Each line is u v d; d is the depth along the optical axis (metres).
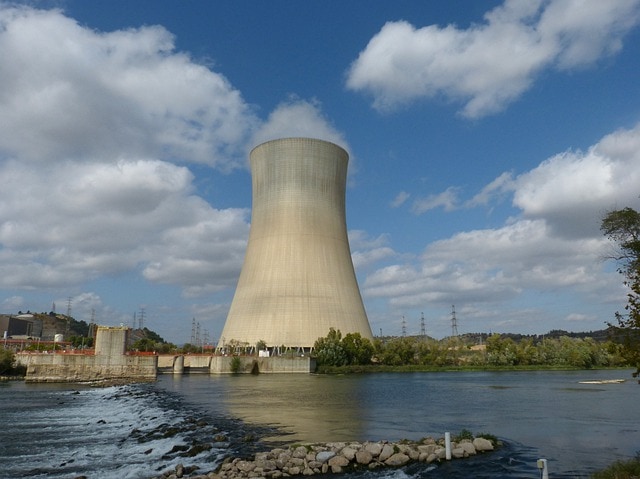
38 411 24.64
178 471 12.04
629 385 40.81
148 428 18.66
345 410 23.47
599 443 15.46
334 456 12.77
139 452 14.60
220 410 23.33
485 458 13.31
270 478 11.73
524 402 27.53
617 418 21.11
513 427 18.61
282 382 42.66
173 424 18.97
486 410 23.78
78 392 34.44
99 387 38.53
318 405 25.45
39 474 12.42
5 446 15.81
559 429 18.12
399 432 17.30
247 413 22.23
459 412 22.98
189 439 15.91
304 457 12.73
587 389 36.66
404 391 34.44
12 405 27.16
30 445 15.95
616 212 10.98
